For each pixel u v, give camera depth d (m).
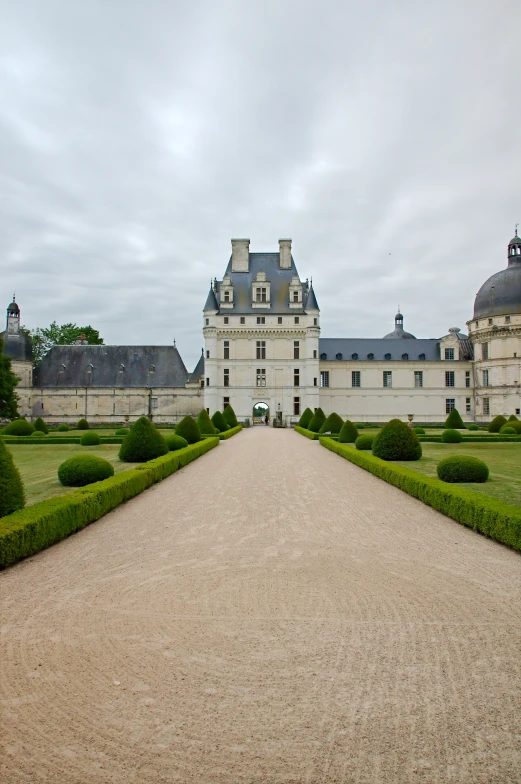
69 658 7.18
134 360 86.12
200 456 33.38
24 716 5.95
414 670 6.80
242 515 15.98
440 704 6.06
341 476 24.00
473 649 7.36
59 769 5.14
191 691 6.37
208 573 10.66
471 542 12.97
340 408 85.94
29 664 7.04
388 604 8.98
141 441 28.16
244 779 4.98
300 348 82.81
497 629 8.00
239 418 82.00
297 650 7.34
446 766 5.13
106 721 5.84
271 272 86.69
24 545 11.49
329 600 9.16
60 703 6.18
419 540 13.15
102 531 14.24
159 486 21.48
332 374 86.00
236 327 82.25
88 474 20.00
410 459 28.45
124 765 5.19
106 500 16.16
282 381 82.69
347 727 5.68
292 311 82.94
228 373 82.62
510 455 31.94
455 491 15.70
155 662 7.04
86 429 67.88
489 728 5.65
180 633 7.89
